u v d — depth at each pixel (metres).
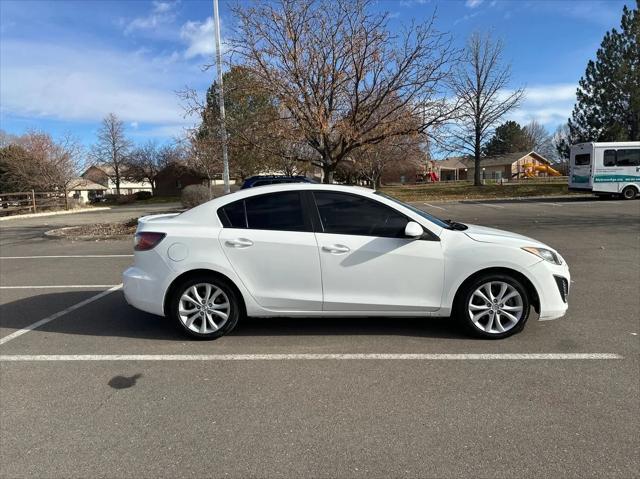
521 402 3.56
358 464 2.85
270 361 4.43
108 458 2.95
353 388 3.85
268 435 3.18
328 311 4.87
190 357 4.55
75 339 5.12
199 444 3.09
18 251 12.61
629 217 16.12
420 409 3.49
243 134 12.23
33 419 3.44
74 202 39.41
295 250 4.80
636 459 2.85
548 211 19.38
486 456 2.90
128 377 4.13
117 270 9.20
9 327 5.61
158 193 65.00
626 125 32.97
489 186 37.00
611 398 3.60
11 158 39.31
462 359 4.38
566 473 2.73
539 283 4.77
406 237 4.80
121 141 67.19
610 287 6.94
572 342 4.75
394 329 5.23
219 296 4.97
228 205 5.00
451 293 4.80
